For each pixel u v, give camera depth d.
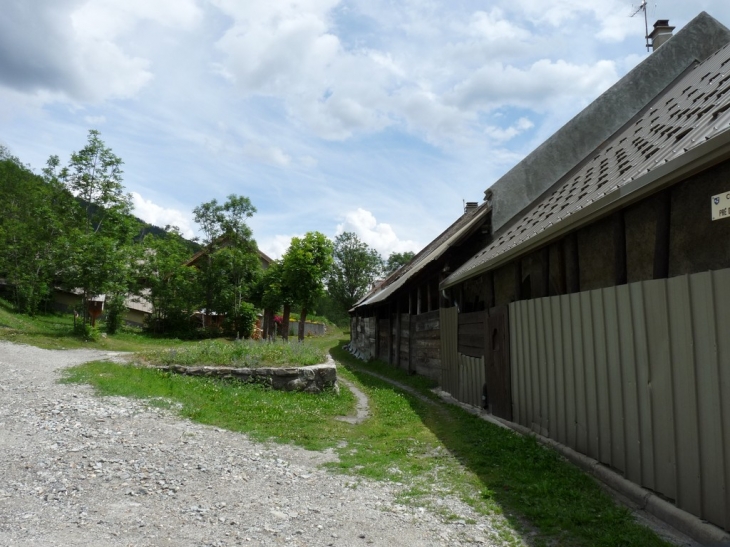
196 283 33.34
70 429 6.58
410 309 19.02
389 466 6.15
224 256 33.47
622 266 5.57
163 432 6.92
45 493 4.45
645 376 4.81
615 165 7.23
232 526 3.99
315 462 6.27
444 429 8.48
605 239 6.17
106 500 4.39
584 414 6.04
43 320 26.56
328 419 9.20
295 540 3.79
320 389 11.74
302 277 26.95
